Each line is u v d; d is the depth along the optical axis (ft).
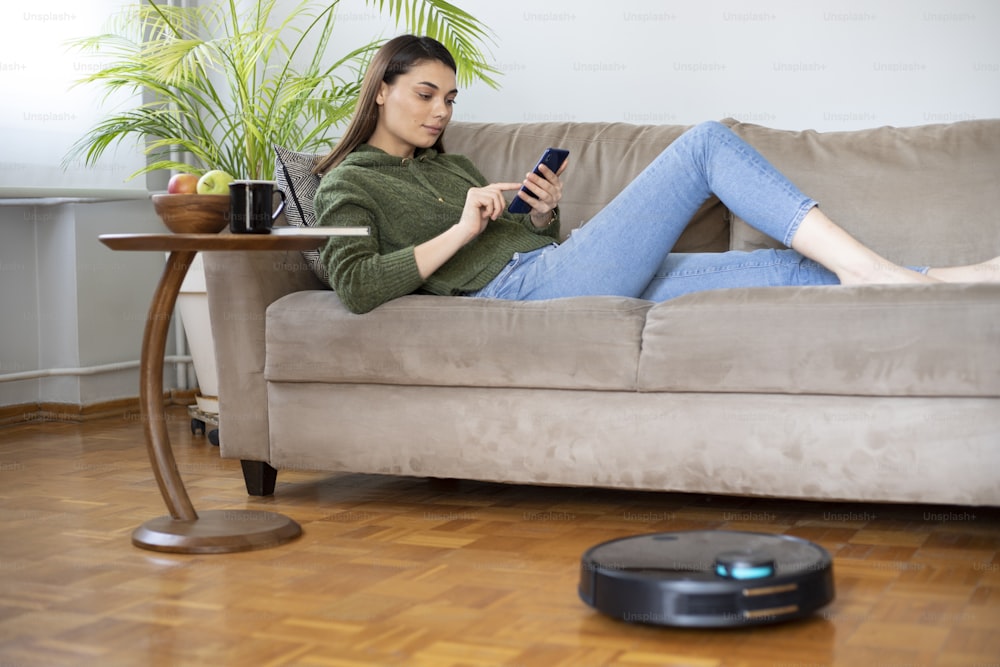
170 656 4.33
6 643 4.50
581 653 4.29
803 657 4.20
